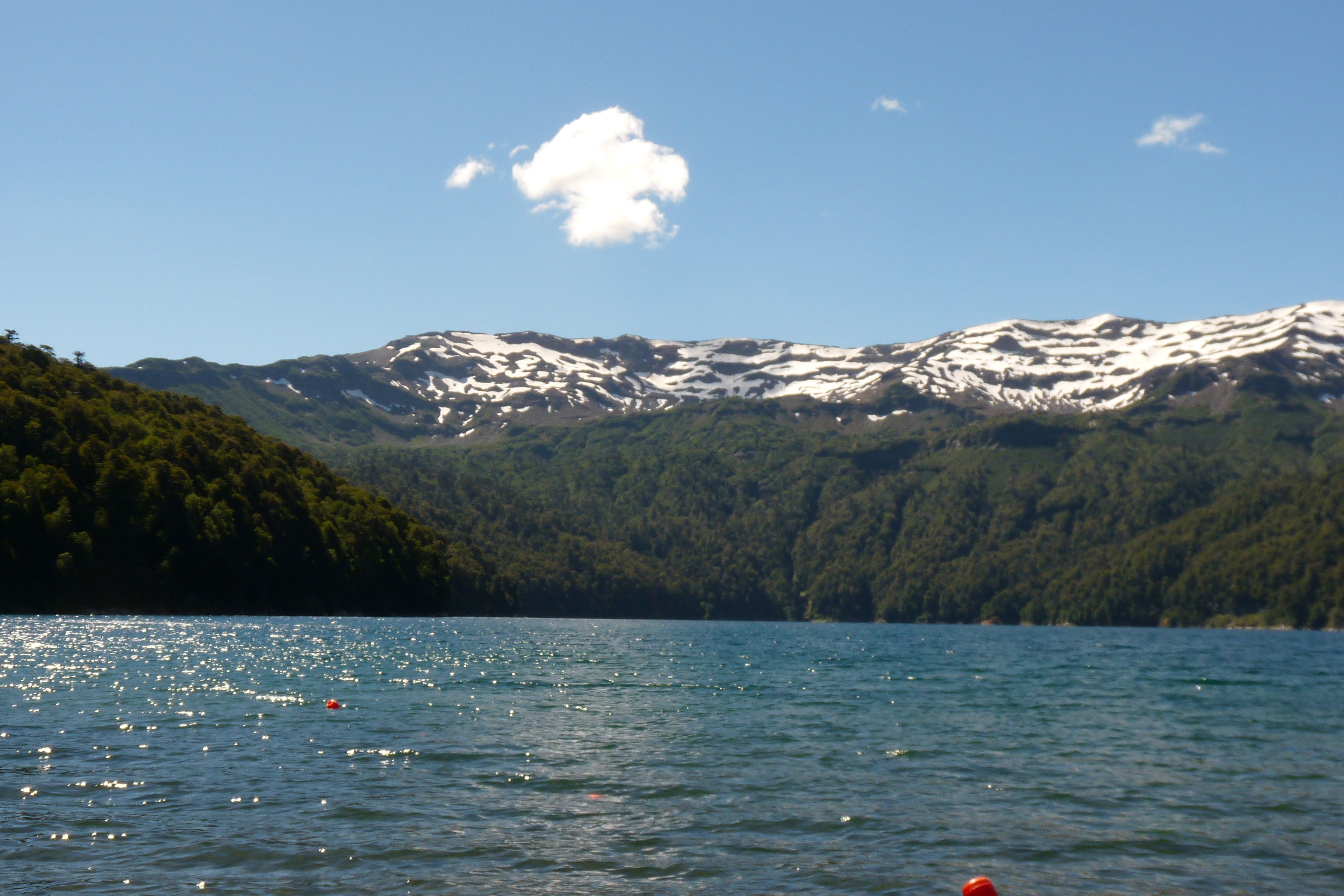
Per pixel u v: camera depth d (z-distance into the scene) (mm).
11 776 24625
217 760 27422
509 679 54969
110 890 16406
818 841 20266
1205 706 47281
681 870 18172
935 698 49438
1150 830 21703
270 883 16938
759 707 44125
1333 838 21203
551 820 21578
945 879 17938
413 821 21203
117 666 55719
